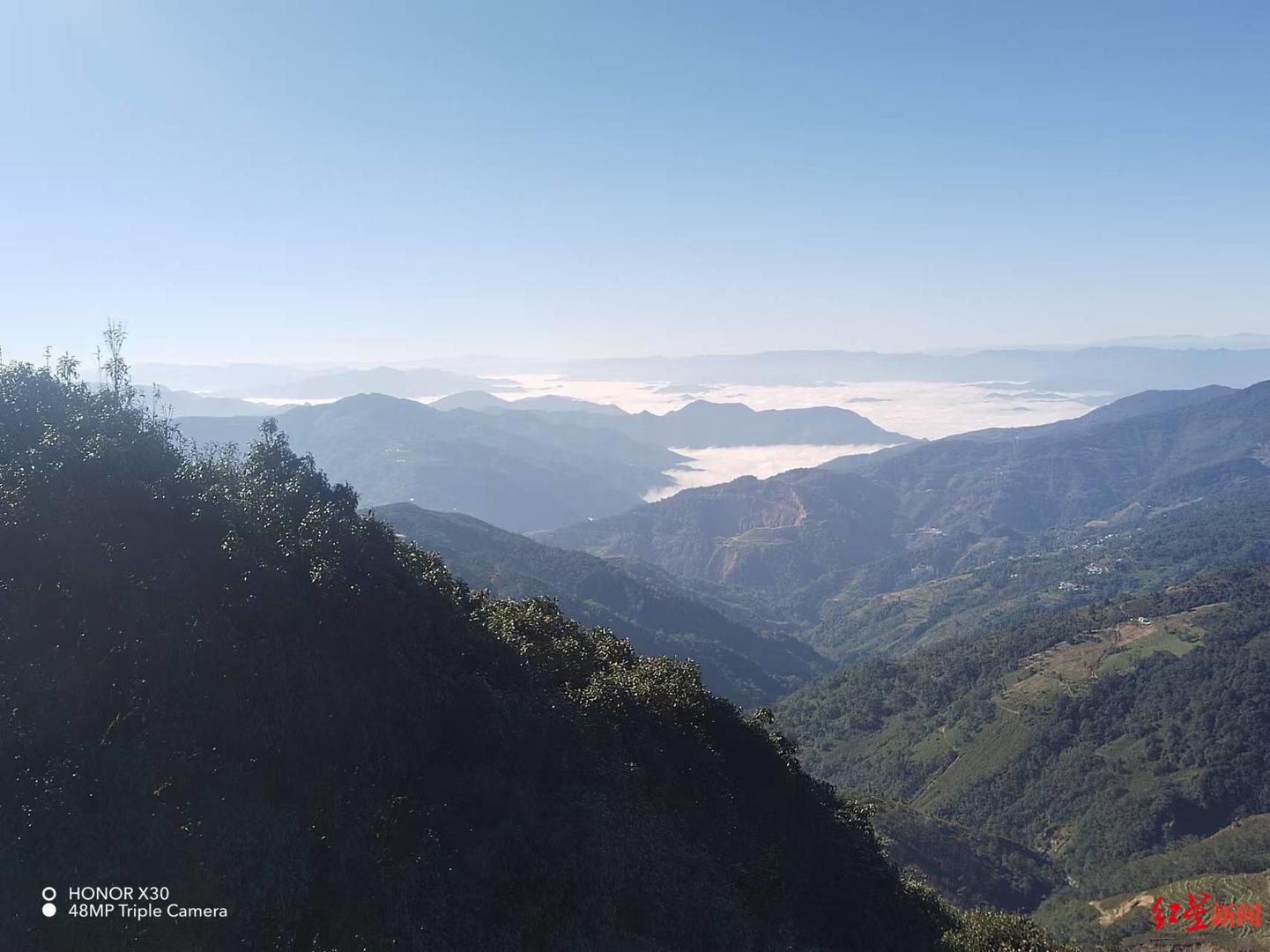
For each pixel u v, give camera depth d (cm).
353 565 1480
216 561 1302
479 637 1769
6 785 920
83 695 1048
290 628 1291
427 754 1400
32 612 1091
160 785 1050
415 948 1030
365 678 1352
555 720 1602
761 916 1619
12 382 1384
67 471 1222
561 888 1229
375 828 1186
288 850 1065
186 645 1148
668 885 1417
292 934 1007
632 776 1641
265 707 1184
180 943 920
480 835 1256
